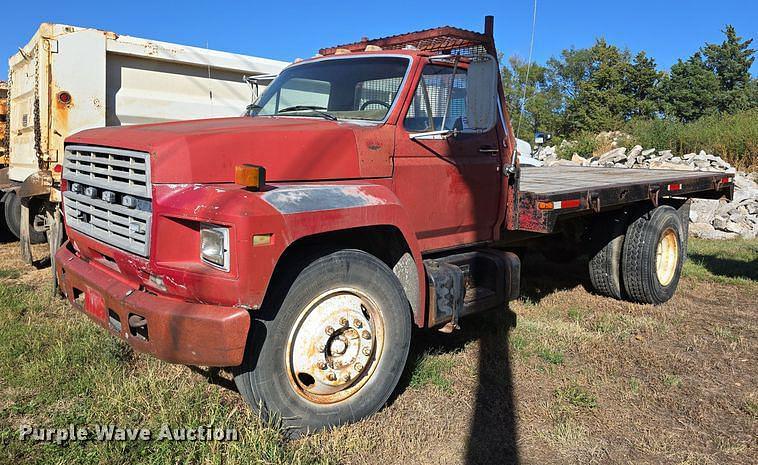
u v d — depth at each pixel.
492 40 4.71
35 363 4.06
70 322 4.92
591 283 6.68
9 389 3.79
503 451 3.37
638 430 3.66
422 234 4.23
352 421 3.50
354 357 3.44
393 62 4.27
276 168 3.39
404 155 4.02
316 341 3.30
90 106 6.30
